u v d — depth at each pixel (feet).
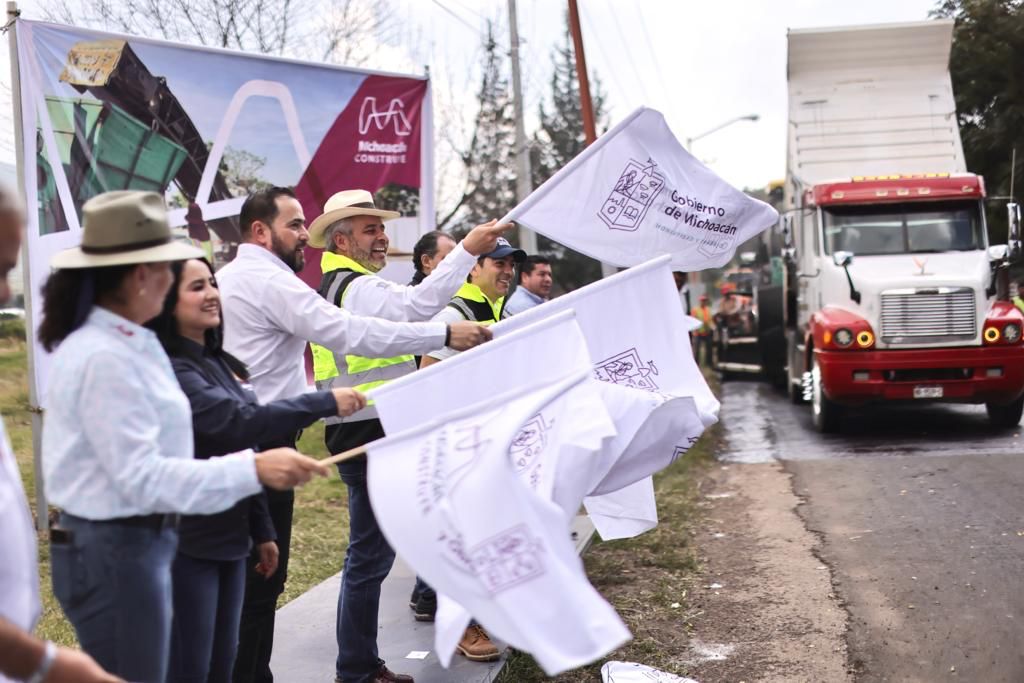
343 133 26.17
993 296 38.52
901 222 39.96
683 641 16.60
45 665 6.49
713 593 19.16
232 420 9.54
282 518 12.27
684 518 25.27
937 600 17.92
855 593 18.65
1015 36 66.95
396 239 27.43
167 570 8.57
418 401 10.14
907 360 36.94
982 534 22.04
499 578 8.06
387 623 16.85
